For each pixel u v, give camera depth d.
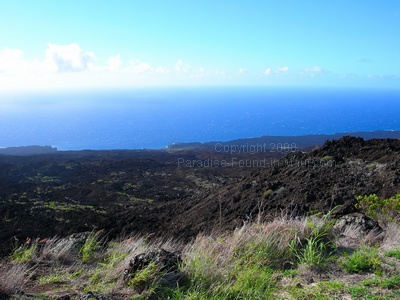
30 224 12.69
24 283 3.43
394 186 9.35
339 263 3.93
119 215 13.23
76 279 3.67
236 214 9.89
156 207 14.40
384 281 3.35
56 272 3.89
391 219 6.45
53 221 13.05
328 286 3.30
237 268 3.67
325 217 5.15
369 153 12.29
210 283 3.35
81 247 4.72
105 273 3.67
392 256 4.10
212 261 3.77
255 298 3.15
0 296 3.00
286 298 3.16
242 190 11.94
